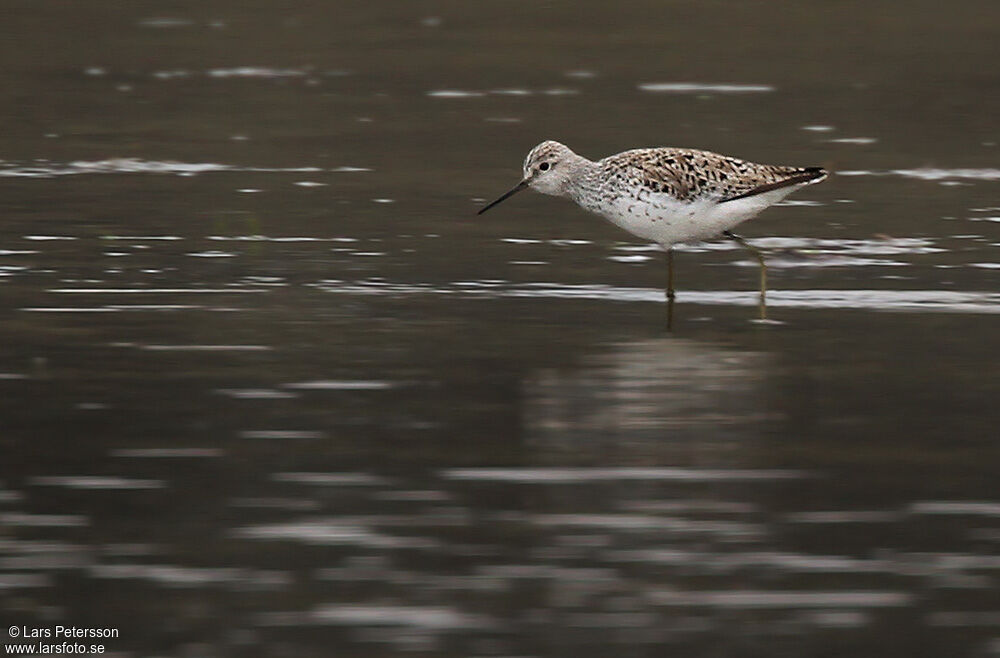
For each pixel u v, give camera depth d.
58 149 23.27
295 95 27.12
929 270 17.78
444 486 11.30
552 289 17.03
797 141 24.08
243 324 15.44
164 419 12.63
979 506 10.97
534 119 25.58
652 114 25.83
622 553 10.21
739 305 16.44
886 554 10.20
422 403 13.14
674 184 16.50
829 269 17.86
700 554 10.19
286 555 10.13
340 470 11.58
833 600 9.58
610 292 16.97
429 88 27.72
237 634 9.13
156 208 20.16
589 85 27.98
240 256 18.05
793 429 12.54
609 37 31.59
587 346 14.91
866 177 22.20
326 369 14.04
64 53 29.77
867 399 13.29
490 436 12.34
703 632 9.16
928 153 23.53
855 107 26.36
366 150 23.66
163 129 24.67
